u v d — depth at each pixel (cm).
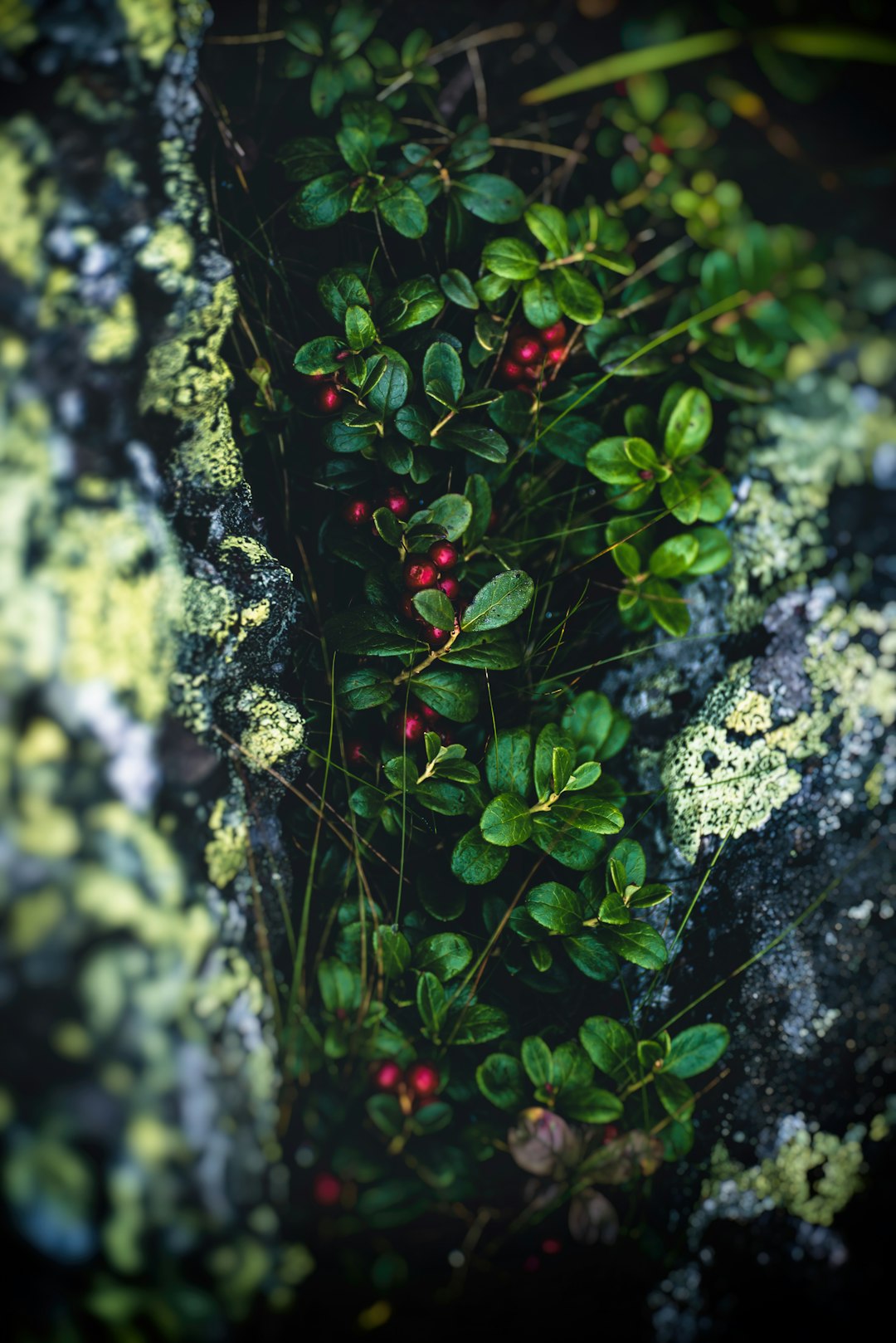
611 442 60
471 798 60
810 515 59
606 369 61
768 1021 60
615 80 60
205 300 56
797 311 59
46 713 52
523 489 63
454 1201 56
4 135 53
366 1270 55
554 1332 57
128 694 53
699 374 61
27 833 51
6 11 53
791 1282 59
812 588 59
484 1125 58
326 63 60
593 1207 57
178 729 55
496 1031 58
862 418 59
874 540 59
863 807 59
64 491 53
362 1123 56
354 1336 55
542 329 61
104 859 52
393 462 60
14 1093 50
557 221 60
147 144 55
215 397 57
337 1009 57
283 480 62
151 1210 51
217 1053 53
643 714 62
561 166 62
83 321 53
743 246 59
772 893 60
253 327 61
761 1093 59
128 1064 51
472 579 62
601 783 61
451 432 60
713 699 61
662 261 61
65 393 53
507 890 62
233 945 55
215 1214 52
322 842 60
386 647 60
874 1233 59
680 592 61
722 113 59
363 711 62
